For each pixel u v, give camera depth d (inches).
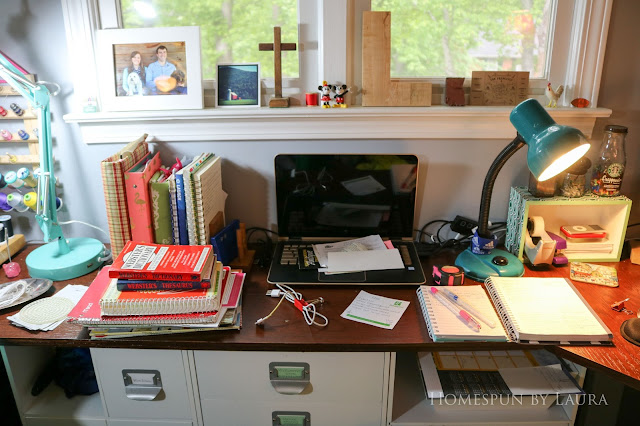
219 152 64.5
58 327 50.1
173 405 53.6
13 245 64.1
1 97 62.6
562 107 62.1
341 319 51.2
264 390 52.2
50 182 57.6
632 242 63.9
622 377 42.9
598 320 48.8
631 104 62.9
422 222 67.7
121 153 57.2
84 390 57.3
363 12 59.6
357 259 59.4
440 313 50.6
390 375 51.1
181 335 48.9
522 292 53.3
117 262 49.9
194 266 49.5
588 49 60.6
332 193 63.1
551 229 64.6
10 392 60.9
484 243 59.7
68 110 63.5
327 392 52.1
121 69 60.9
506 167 64.9
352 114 60.8
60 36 60.6
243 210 67.2
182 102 61.5
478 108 61.3
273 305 53.8
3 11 59.6
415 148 63.8
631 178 65.2
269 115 61.0
